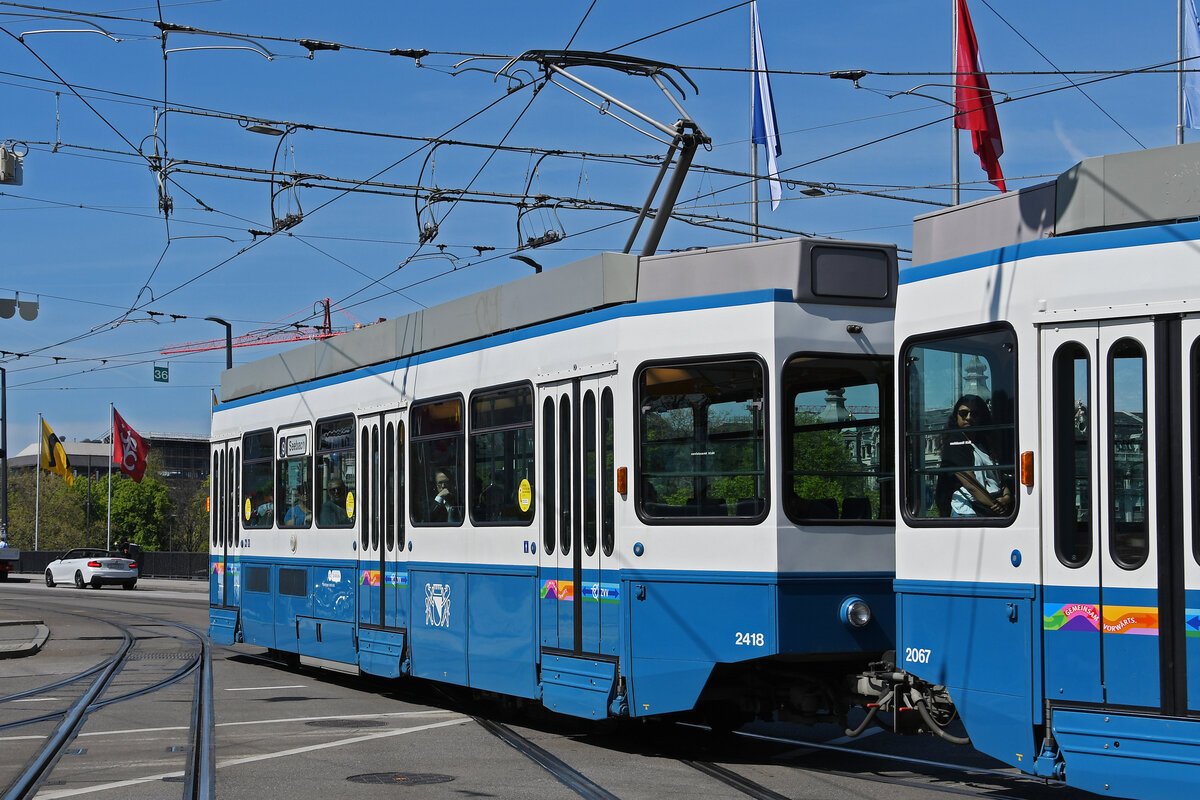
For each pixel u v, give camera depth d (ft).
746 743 35.73
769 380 30.68
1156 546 23.21
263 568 56.13
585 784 29.04
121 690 48.88
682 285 32.94
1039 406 24.89
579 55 44.01
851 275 31.76
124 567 147.13
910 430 27.81
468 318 40.96
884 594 30.99
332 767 31.48
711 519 31.17
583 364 34.65
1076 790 28.43
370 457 46.88
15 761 32.24
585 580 34.14
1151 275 23.68
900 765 31.89
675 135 39.78
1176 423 23.20
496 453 38.68
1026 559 24.89
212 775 30.35
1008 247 25.77
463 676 39.73
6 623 84.02
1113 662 23.58
